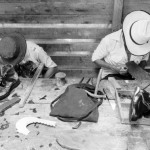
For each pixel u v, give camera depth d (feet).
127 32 7.49
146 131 5.41
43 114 6.02
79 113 5.76
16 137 5.32
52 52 10.35
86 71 10.82
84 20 9.50
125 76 8.31
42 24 9.62
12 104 6.36
